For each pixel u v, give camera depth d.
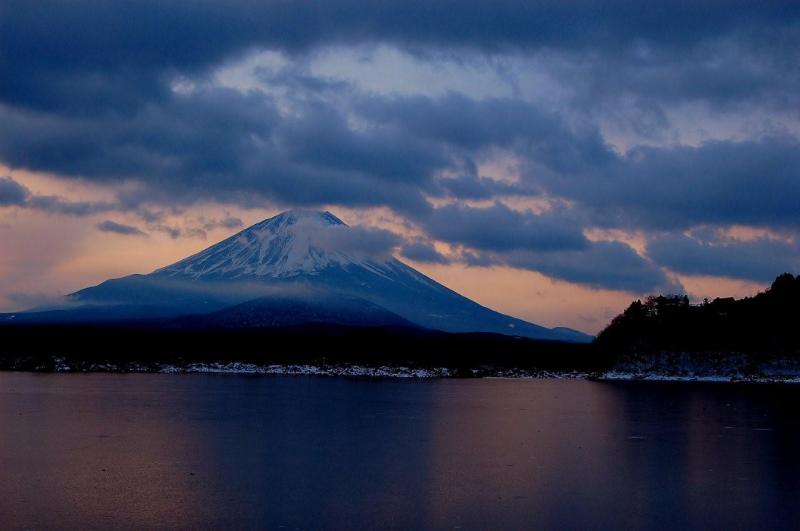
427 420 82.50
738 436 70.81
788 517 42.25
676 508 43.91
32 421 77.31
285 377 175.75
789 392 132.62
